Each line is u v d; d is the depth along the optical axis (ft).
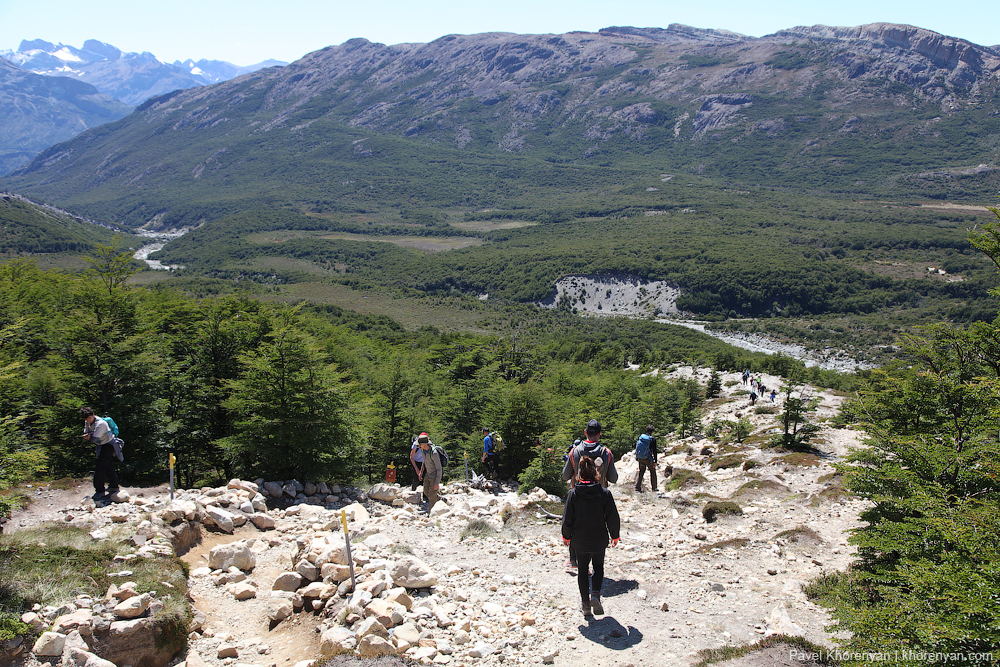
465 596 23.67
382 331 425.28
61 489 35.35
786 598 24.62
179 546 28.19
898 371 34.37
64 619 18.39
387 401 71.56
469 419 79.66
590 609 22.45
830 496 43.62
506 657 19.34
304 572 24.94
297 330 50.14
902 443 26.89
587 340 465.47
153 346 57.98
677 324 571.28
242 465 49.06
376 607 20.57
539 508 37.60
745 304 643.04
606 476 24.48
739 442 86.07
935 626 16.31
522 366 149.48
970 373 34.78
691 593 25.11
